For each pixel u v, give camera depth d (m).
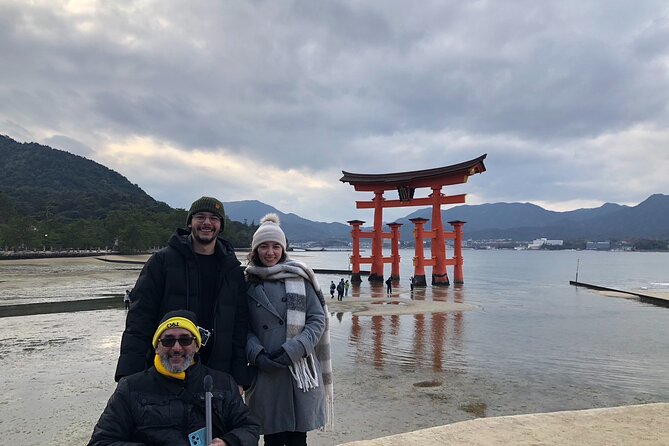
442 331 21.28
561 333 21.19
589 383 12.62
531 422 6.25
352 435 8.69
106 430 2.89
